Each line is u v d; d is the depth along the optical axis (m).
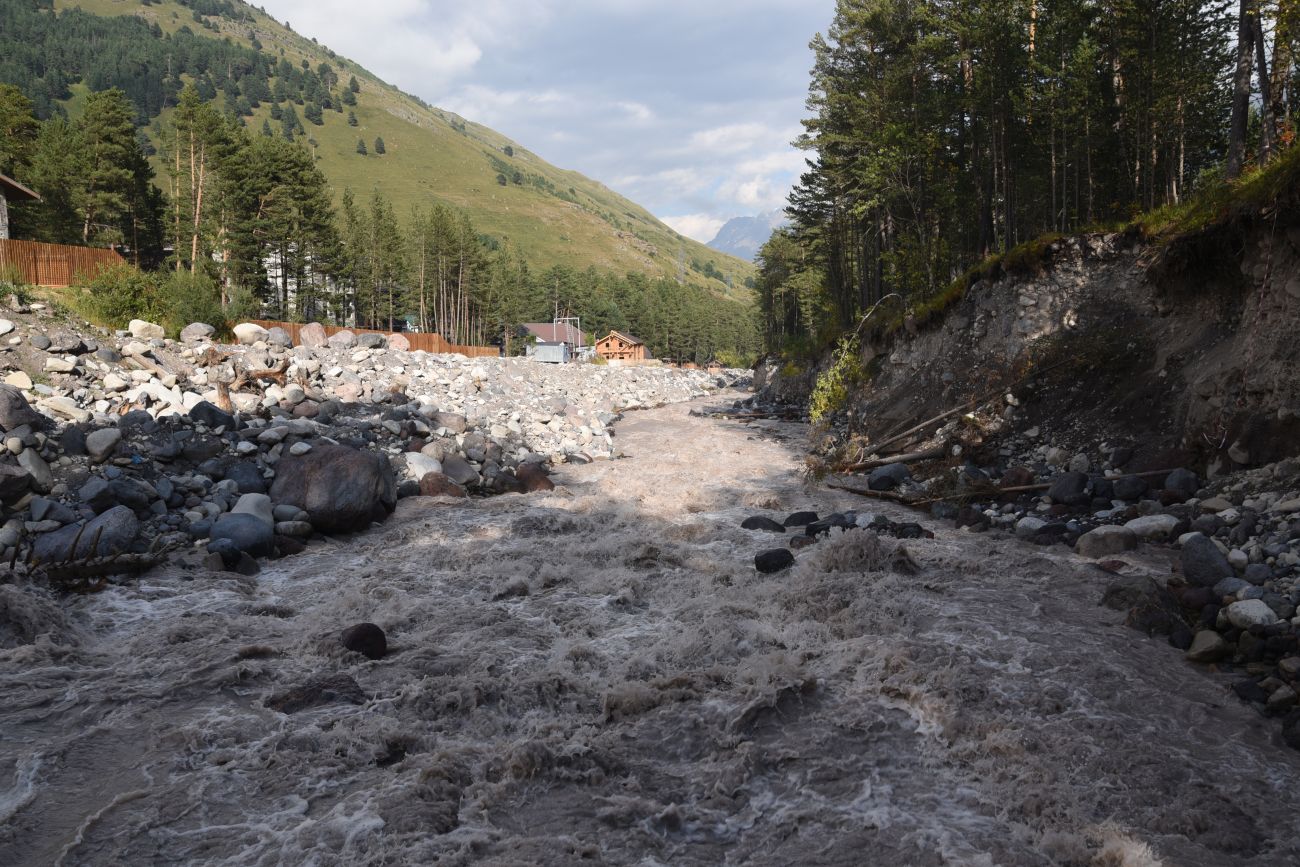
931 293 31.83
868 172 41.81
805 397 42.75
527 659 8.16
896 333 25.19
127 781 5.87
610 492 17.80
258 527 12.28
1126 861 4.77
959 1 34.44
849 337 29.09
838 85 48.88
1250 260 13.80
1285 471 11.30
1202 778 5.78
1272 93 23.00
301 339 28.11
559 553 12.41
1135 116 34.94
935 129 39.16
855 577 10.56
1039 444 17.22
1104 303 18.23
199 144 67.38
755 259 106.19
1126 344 17.19
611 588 10.68
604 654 8.35
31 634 8.33
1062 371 17.89
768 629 8.91
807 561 11.62
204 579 10.77
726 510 16.27
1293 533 9.71
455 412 22.72
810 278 83.06
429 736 6.59
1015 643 8.31
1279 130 22.58
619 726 6.77
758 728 6.68
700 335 153.50
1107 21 34.72
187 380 17.52
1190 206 16.84
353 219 88.06
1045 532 12.75
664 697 7.18
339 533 13.76
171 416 14.95
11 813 5.43
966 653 8.02
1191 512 12.09
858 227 53.75
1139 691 7.21
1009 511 14.61
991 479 16.50
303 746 6.36
